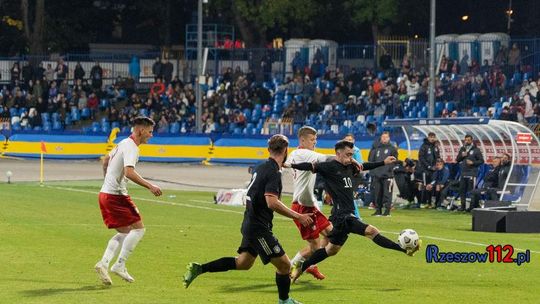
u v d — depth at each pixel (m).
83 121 102.81
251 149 86.50
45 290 25.02
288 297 22.98
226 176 75.69
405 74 95.44
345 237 26.30
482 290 26.16
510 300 24.69
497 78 91.62
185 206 50.84
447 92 92.50
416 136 57.06
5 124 98.69
